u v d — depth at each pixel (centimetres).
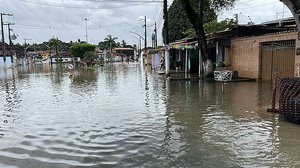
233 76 2286
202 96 1419
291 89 858
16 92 1733
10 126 895
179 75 2723
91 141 729
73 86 2019
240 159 584
